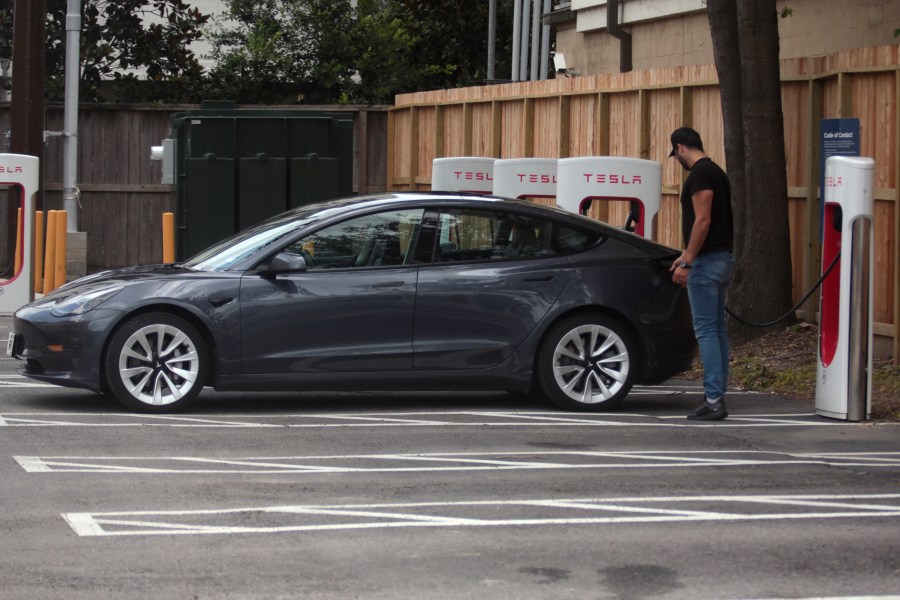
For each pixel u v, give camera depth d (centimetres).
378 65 3716
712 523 873
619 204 2105
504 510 902
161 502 909
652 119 2044
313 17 3628
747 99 1681
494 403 1413
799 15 2147
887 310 1580
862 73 1605
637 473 1036
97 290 1276
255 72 3581
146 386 1278
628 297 1350
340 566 760
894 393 1408
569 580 738
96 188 2992
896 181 1526
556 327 1338
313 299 1288
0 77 3195
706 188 1275
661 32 2578
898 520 889
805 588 728
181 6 3422
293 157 2589
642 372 1367
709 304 1295
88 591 705
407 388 1322
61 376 1267
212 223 2572
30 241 2194
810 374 1525
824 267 1329
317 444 1141
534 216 1356
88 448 1100
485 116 2572
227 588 714
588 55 2959
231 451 1101
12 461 1040
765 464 1082
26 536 815
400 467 1046
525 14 3158
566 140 2280
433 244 1327
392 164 3009
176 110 2998
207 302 1270
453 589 719
